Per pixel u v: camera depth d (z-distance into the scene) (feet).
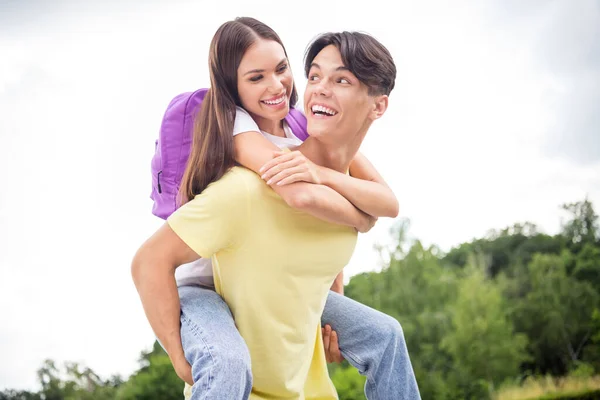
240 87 5.75
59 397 57.72
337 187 5.68
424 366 61.98
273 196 5.50
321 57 5.61
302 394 6.20
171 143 6.05
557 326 64.13
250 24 5.76
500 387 60.29
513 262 68.49
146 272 5.53
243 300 5.64
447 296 64.23
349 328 6.79
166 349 5.65
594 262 66.95
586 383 62.18
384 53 5.62
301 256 5.65
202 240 5.40
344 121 5.63
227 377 5.16
